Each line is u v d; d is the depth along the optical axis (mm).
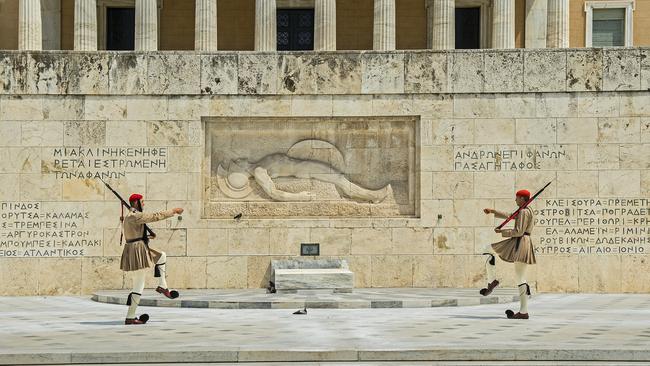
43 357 19047
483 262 37250
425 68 37562
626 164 37281
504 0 47188
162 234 37344
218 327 24234
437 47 47375
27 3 46938
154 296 32781
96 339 21594
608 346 19656
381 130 37938
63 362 19031
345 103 37656
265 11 46312
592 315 27531
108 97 37656
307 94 37656
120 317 27625
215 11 45844
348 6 53875
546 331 22922
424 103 37562
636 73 37344
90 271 37344
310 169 37906
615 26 55062
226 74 37719
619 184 37250
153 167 37531
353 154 37906
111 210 37406
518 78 37469
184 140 37562
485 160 37406
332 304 30109
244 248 37344
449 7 47406
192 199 37438
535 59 37500
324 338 21484
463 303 31125
